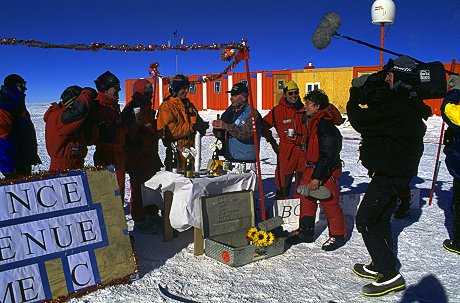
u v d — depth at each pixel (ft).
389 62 10.33
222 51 13.73
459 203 13.28
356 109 10.62
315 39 13.29
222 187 13.82
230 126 14.75
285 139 16.33
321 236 14.99
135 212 14.97
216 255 12.62
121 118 13.69
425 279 11.56
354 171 28.17
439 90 10.03
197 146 14.69
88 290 10.33
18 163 12.98
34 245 9.92
